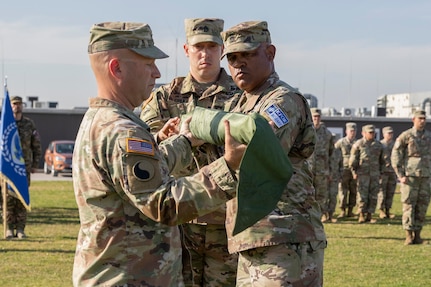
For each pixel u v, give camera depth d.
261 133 3.01
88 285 3.41
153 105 6.15
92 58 3.53
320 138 16.69
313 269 4.89
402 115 46.75
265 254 4.81
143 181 3.25
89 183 3.42
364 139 17.70
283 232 4.75
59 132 37.75
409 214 13.35
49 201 20.69
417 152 13.47
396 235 14.78
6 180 12.59
